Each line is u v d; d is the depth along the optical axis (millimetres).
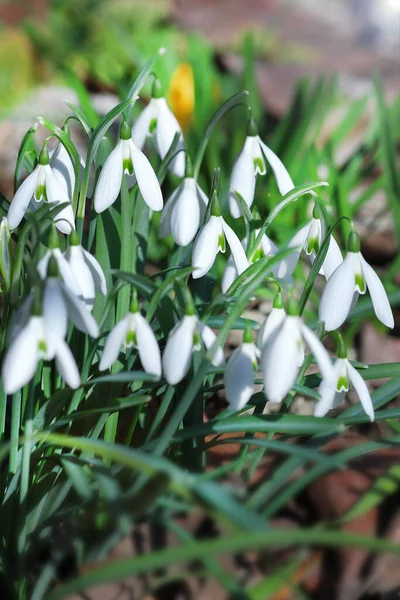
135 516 600
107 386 668
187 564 632
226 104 676
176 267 687
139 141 698
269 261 614
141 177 648
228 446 692
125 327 612
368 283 636
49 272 594
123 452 599
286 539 569
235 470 654
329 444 679
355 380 624
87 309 625
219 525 639
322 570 633
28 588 658
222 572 592
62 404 652
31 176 647
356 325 850
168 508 622
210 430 641
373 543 569
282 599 627
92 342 644
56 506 656
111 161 648
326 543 575
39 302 588
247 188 672
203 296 718
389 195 920
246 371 614
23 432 683
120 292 667
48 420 655
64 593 577
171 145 687
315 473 626
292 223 913
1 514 653
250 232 669
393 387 683
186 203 652
